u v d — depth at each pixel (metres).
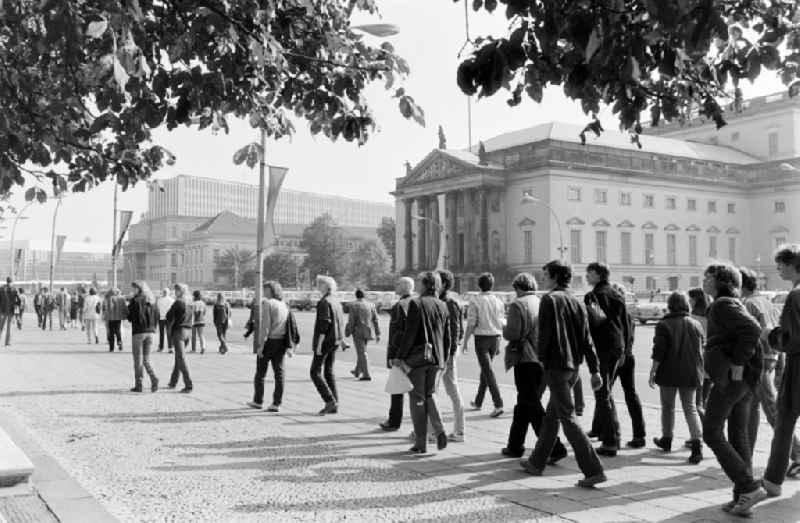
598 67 4.30
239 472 7.74
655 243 88.62
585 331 7.48
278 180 23.30
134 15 4.38
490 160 90.06
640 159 87.56
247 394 14.24
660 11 3.55
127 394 14.05
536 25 4.13
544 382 8.26
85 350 24.84
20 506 6.04
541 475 7.78
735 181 96.69
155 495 6.80
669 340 8.57
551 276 7.70
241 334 37.97
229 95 6.55
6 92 7.45
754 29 5.94
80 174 9.21
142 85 6.02
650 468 8.20
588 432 10.20
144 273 193.25
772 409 8.45
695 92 6.10
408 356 8.77
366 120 7.13
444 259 77.44
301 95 7.50
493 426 10.93
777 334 6.61
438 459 8.53
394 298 68.00
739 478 6.34
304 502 6.61
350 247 150.25
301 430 10.36
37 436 9.69
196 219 188.38
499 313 12.09
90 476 7.52
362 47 7.07
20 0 5.82
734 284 6.80
